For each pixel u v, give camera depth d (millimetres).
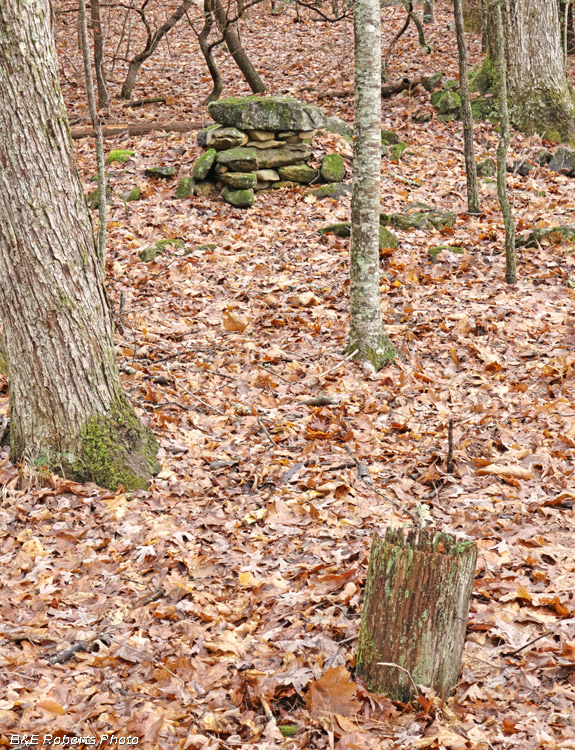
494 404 6148
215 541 4582
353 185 6867
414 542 3270
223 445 5742
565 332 7305
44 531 4723
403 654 3229
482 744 2975
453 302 8250
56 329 5023
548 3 13742
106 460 5180
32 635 3768
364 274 6918
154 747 3049
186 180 11508
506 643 3557
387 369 6973
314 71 18078
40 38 4727
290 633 3682
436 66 17453
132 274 9117
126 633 3775
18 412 5238
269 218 10844
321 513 4762
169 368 6930
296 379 6816
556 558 4137
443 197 11430
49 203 4855
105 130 13719
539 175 12344
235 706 3291
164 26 15836
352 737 3016
